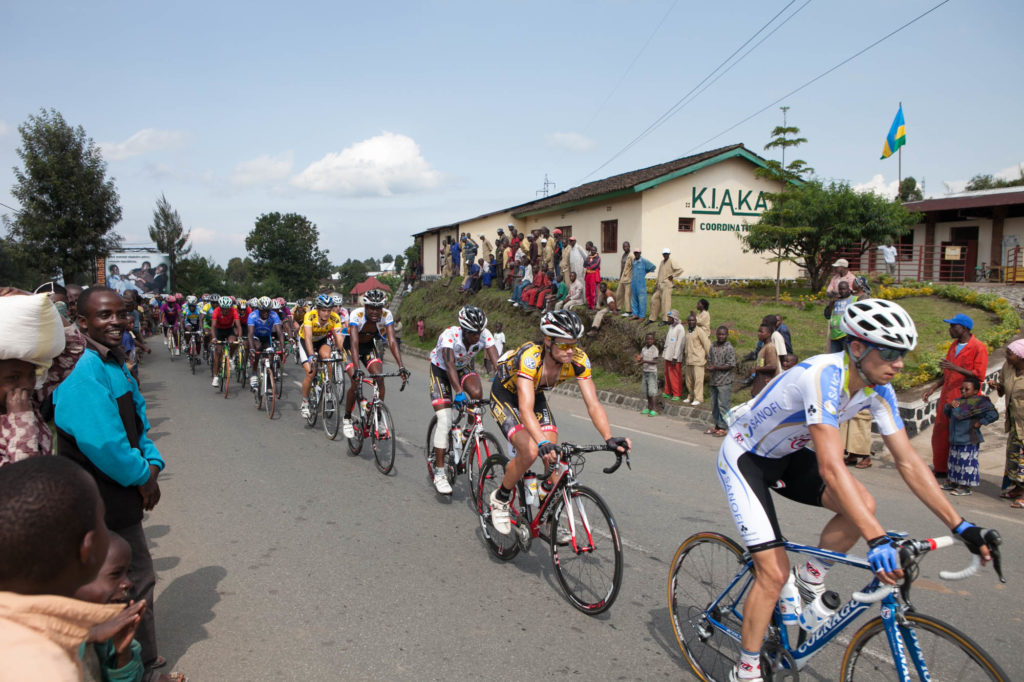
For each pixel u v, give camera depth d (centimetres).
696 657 304
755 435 263
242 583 397
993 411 592
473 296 2109
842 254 1578
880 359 223
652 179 1733
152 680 274
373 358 694
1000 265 1908
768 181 1930
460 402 528
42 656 110
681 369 1046
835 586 395
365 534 482
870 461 712
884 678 235
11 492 124
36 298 212
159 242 4381
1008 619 356
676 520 514
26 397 223
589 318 1429
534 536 396
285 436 814
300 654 316
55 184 2691
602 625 348
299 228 7650
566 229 2197
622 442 328
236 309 1173
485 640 331
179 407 1027
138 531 272
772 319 858
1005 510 561
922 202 2003
